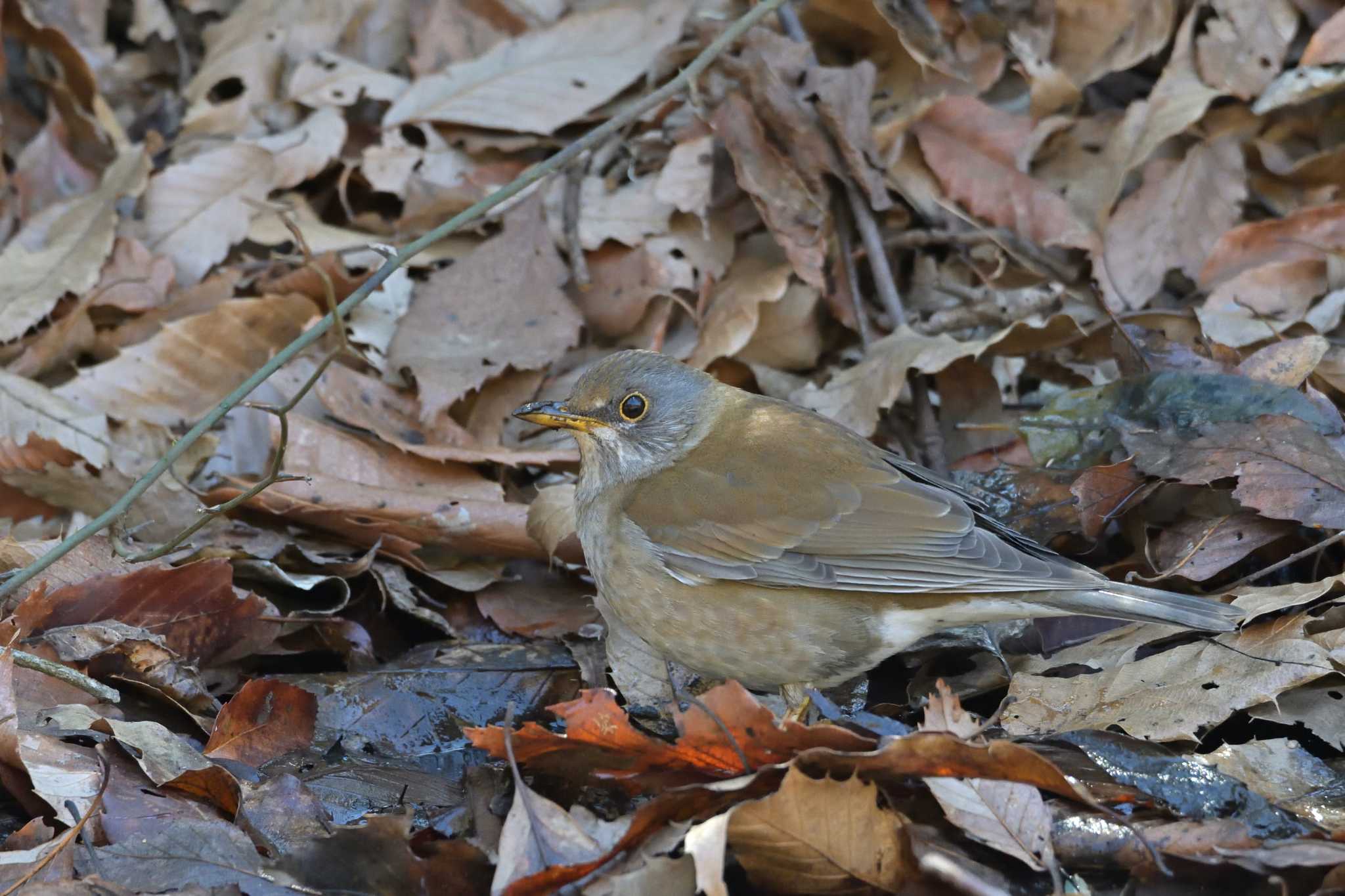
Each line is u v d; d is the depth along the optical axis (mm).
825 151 12625
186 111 14570
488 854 7496
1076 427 10844
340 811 8258
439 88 13992
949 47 13461
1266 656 8656
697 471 9367
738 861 7273
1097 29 13539
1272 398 10133
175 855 7387
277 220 13438
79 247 12828
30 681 8398
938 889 6965
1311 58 12867
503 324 12445
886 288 12547
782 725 7199
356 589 10641
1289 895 6797
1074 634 9766
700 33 13617
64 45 13750
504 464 11656
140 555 9633
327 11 14766
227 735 8625
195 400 12102
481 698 9602
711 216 12961
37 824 7453
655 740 7402
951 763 7082
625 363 9859
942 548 8820
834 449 9438
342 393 11766
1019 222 12859
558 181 13359
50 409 11609
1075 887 7039
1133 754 7750
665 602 9273
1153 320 11828
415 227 13500
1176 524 10125
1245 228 12547
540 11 14484
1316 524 9359
